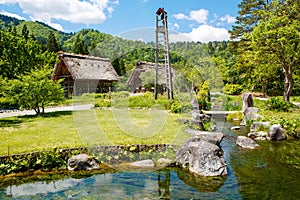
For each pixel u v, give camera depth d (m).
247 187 4.30
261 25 13.30
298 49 13.22
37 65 20.22
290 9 13.55
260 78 22.11
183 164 5.25
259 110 11.26
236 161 5.61
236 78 25.16
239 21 26.14
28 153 5.03
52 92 11.34
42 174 4.80
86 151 5.48
